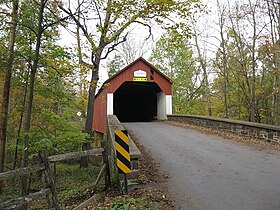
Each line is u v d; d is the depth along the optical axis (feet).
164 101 66.28
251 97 63.52
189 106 105.09
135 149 19.81
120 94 86.02
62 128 33.76
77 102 36.78
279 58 53.52
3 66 28.17
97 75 38.29
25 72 30.76
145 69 63.62
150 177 19.57
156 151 28.32
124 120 90.33
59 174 36.70
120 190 17.95
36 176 34.58
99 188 19.83
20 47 27.45
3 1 24.62
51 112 33.24
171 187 17.40
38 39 24.48
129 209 14.10
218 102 89.86
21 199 11.83
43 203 24.29
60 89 32.37
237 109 80.18
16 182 35.47
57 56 26.99
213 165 22.52
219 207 13.96
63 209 17.83
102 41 38.83
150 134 40.34
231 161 23.77
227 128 40.27
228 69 71.26
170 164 23.08
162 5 31.27
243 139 34.78
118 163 17.21
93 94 43.21
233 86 80.38
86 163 40.52
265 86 68.08
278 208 13.58
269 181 17.95
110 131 30.19
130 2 30.60
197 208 13.97
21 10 25.59
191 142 33.55
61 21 26.66
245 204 14.23
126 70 62.23
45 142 26.04
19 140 31.63
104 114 61.62
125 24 35.04
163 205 14.55
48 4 26.89
